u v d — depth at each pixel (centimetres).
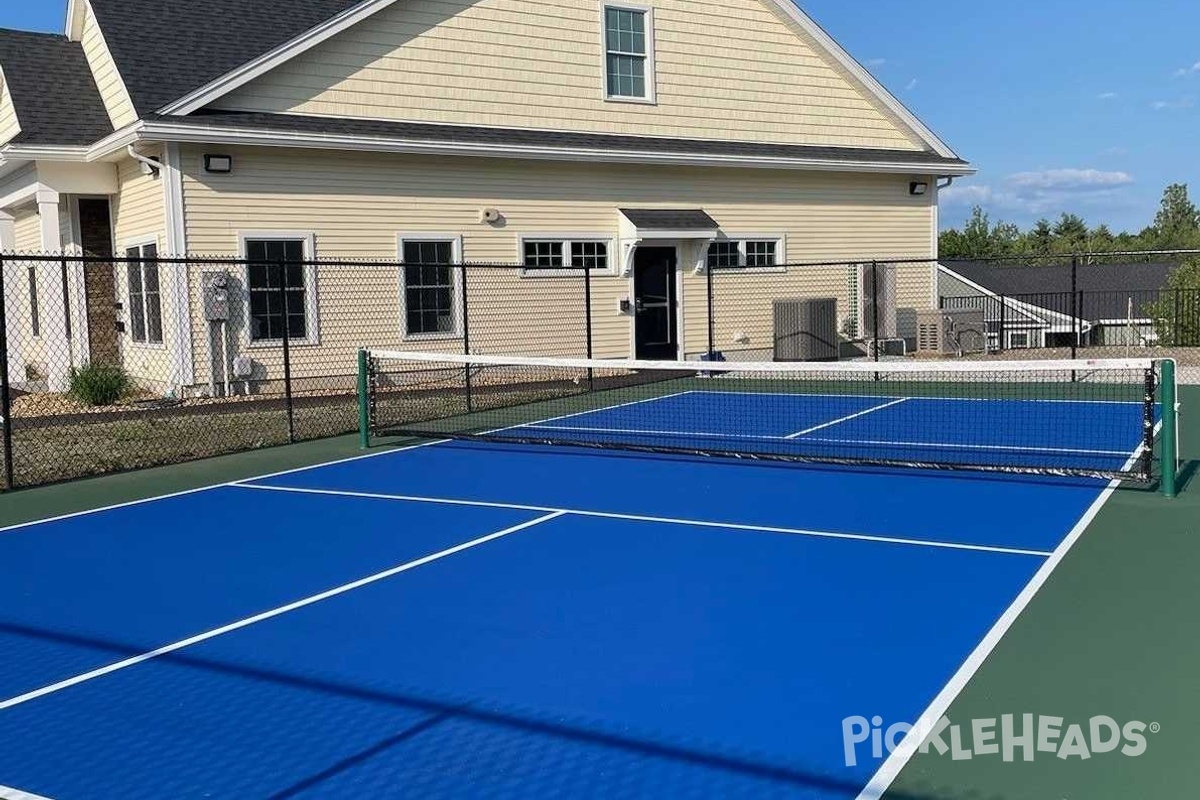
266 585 711
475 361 1294
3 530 909
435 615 631
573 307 2058
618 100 2105
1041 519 840
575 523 875
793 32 2322
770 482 1045
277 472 1164
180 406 1606
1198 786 392
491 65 1953
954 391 1772
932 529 819
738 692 495
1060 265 6000
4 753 454
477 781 414
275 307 1736
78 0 1872
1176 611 595
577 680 517
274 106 1731
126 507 995
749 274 2275
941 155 2519
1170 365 886
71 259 1103
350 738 459
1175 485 924
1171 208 12181
